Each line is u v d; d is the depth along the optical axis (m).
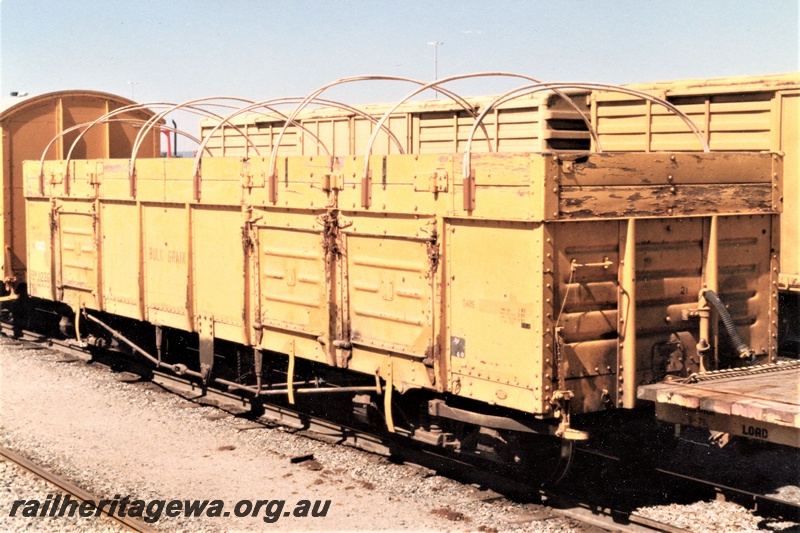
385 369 8.29
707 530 7.04
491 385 7.23
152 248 11.63
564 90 12.23
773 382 6.99
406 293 7.96
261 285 9.76
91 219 12.91
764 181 8.33
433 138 13.82
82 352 14.72
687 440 9.56
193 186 10.62
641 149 12.09
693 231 7.76
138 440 9.78
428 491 8.04
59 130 15.74
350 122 15.69
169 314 11.37
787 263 10.87
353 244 8.54
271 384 10.28
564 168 6.80
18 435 9.95
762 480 8.44
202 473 8.62
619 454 8.03
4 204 15.36
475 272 7.33
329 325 8.83
